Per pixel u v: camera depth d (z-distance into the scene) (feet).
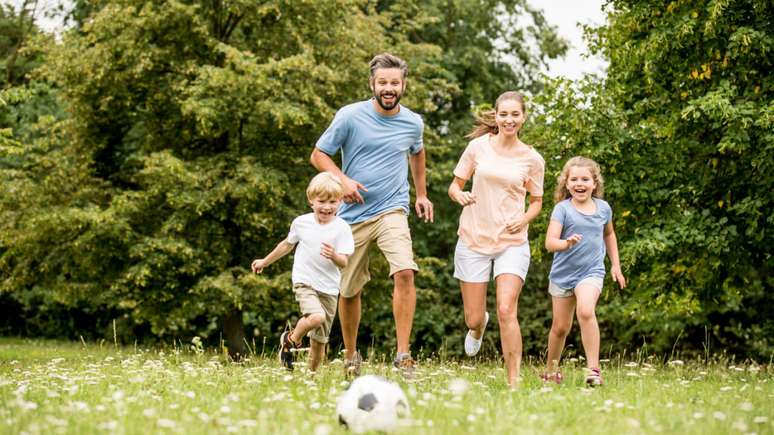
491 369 28.09
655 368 27.35
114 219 53.16
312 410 14.85
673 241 39.29
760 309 51.70
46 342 72.74
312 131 57.16
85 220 52.39
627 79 45.34
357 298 21.99
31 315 86.12
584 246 22.15
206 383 18.93
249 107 53.62
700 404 16.31
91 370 21.75
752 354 68.13
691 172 42.22
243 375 20.15
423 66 64.34
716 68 41.42
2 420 13.20
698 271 43.39
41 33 62.54
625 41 45.78
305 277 20.54
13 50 80.64
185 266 53.42
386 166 21.43
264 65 52.39
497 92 80.33
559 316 22.85
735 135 37.60
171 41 58.13
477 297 21.26
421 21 69.10
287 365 21.24
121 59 56.49
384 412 13.00
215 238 56.65
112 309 81.30
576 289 22.13
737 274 43.39
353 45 58.90
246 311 58.80
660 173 41.68
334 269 20.79
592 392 18.04
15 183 57.62
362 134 21.36
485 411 14.05
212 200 52.54
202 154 59.82
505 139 21.24
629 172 42.39
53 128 60.85
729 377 25.21
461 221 21.53
